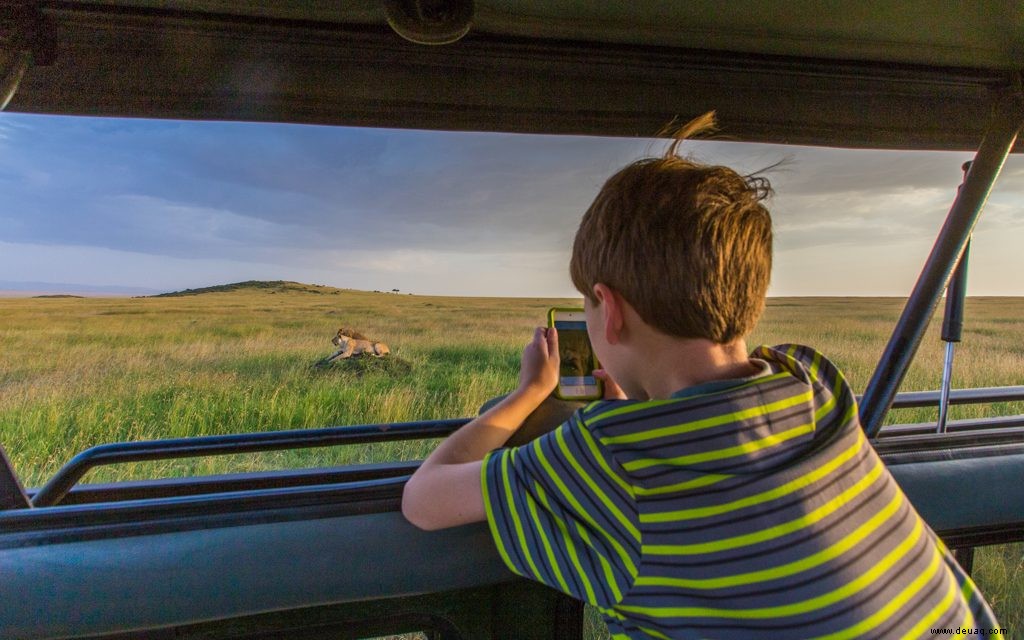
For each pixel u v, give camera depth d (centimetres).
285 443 117
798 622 70
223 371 765
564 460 82
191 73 114
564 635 126
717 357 83
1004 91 151
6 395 610
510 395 110
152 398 576
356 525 103
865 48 140
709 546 73
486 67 129
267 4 111
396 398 446
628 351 84
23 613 90
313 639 115
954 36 135
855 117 149
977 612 86
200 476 121
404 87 125
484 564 106
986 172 132
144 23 110
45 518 98
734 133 143
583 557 79
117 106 112
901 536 80
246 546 98
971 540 143
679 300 77
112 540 97
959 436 136
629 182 82
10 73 103
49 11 106
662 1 118
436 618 121
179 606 96
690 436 75
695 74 140
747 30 131
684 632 73
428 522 95
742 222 80
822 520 74
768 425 77
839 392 91
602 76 135
